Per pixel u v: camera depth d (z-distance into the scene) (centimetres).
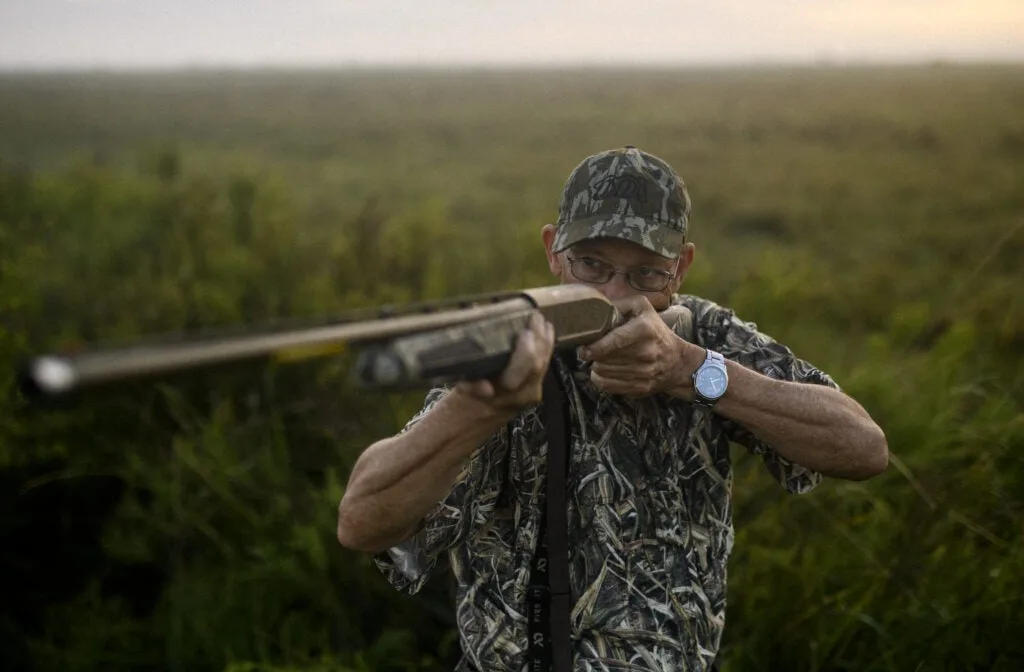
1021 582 316
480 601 199
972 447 366
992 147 2480
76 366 89
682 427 206
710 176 2133
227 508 409
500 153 2983
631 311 190
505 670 197
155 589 415
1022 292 557
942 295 779
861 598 334
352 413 457
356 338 128
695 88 7094
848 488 367
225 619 372
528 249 649
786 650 328
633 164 204
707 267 656
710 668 207
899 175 2016
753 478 378
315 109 5269
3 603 402
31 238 691
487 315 153
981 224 1355
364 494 181
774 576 345
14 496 416
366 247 648
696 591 201
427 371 139
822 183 1933
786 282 605
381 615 381
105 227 692
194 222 664
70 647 383
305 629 367
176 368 101
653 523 200
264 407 463
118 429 438
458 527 195
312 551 373
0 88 6812
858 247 1238
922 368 430
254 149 2878
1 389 425
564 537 194
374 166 2555
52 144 2469
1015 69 10675
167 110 4719
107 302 551
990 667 309
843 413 201
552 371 200
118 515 412
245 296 561
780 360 214
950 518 337
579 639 195
